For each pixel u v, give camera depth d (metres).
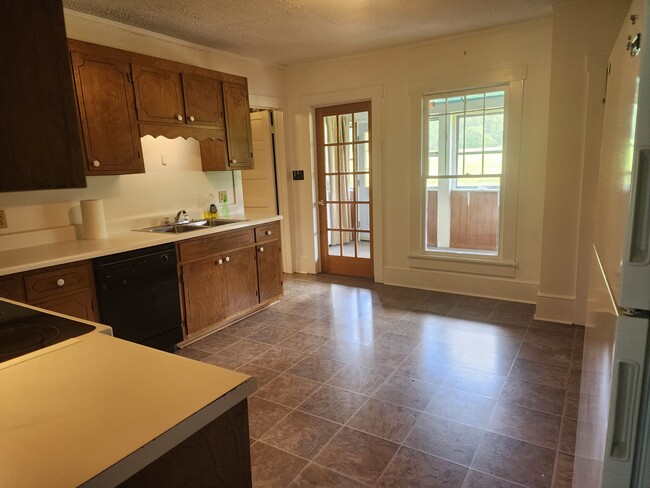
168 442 0.80
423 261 4.47
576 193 3.28
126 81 2.94
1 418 0.85
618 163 0.85
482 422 2.21
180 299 3.12
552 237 3.42
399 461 1.95
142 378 1.00
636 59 0.69
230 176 4.28
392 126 4.39
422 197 4.36
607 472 0.76
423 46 4.08
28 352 1.16
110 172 2.88
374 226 4.70
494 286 4.11
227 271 3.51
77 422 0.83
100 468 0.70
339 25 3.47
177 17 3.13
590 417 1.09
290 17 3.22
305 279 5.04
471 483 1.80
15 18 0.86
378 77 4.37
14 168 0.88
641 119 0.65
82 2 2.79
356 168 4.82
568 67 3.16
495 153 3.96
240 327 3.60
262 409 2.39
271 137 5.03
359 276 5.05
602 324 0.95
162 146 3.64
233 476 1.00
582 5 3.04
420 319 3.66
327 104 4.77
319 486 1.82
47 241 2.83
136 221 3.47
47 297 2.33
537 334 3.26
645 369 0.71
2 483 0.67
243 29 3.46
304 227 5.21
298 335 3.41
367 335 3.36
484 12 3.31
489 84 3.83
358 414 2.32
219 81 3.64
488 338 3.22
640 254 0.69
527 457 1.94
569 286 3.43
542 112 3.65
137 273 2.79
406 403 2.40
